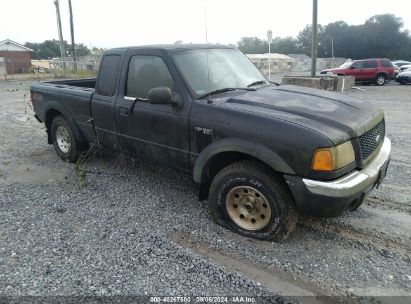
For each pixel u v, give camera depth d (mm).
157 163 4496
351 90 18234
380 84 21844
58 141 6195
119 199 4602
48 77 29406
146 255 3381
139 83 4402
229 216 3740
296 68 33844
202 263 3256
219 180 3680
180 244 3570
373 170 3424
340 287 2941
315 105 3639
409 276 3059
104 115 4891
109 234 3754
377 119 3797
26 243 3594
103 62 4910
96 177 5371
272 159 3219
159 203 4465
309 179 3111
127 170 5613
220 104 3666
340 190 3041
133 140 4586
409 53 79125
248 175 3443
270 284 2988
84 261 3291
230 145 3453
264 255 3373
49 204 4492
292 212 3387
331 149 3033
